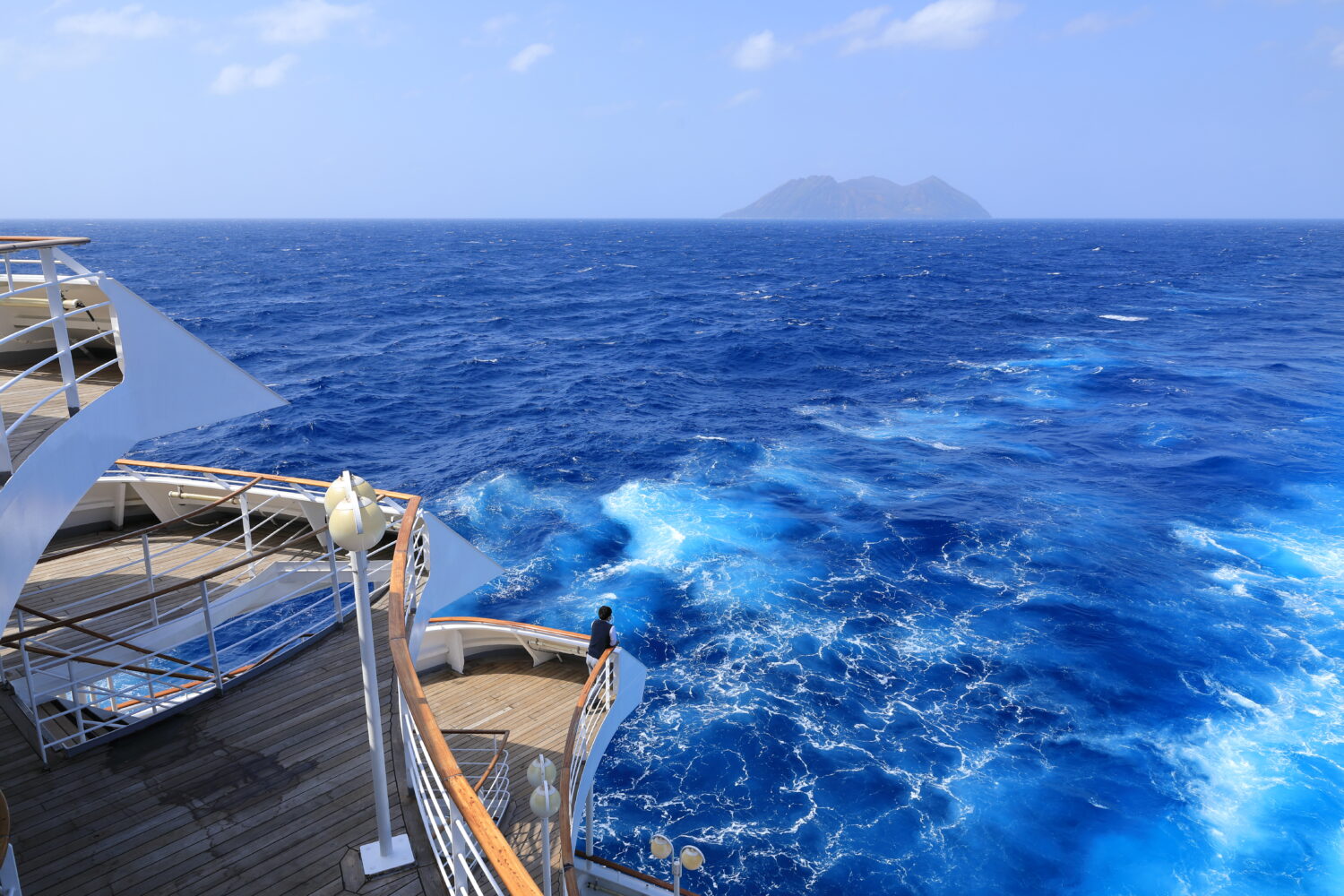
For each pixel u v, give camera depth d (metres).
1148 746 15.01
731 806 13.80
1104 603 19.83
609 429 34.66
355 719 6.48
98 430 6.07
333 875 4.93
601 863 9.60
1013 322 64.50
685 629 18.95
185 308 70.81
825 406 39.25
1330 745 14.91
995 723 15.74
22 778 5.76
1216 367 45.06
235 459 30.45
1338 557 22.06
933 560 22.20
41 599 8.89
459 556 7.50
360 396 40.28
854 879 12.38
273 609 18.44
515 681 11.14
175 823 5.35
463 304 79.50
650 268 128.25
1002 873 12.48
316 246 188.00
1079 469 29.45
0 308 8.75
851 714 16.03
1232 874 12.37
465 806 3.56
